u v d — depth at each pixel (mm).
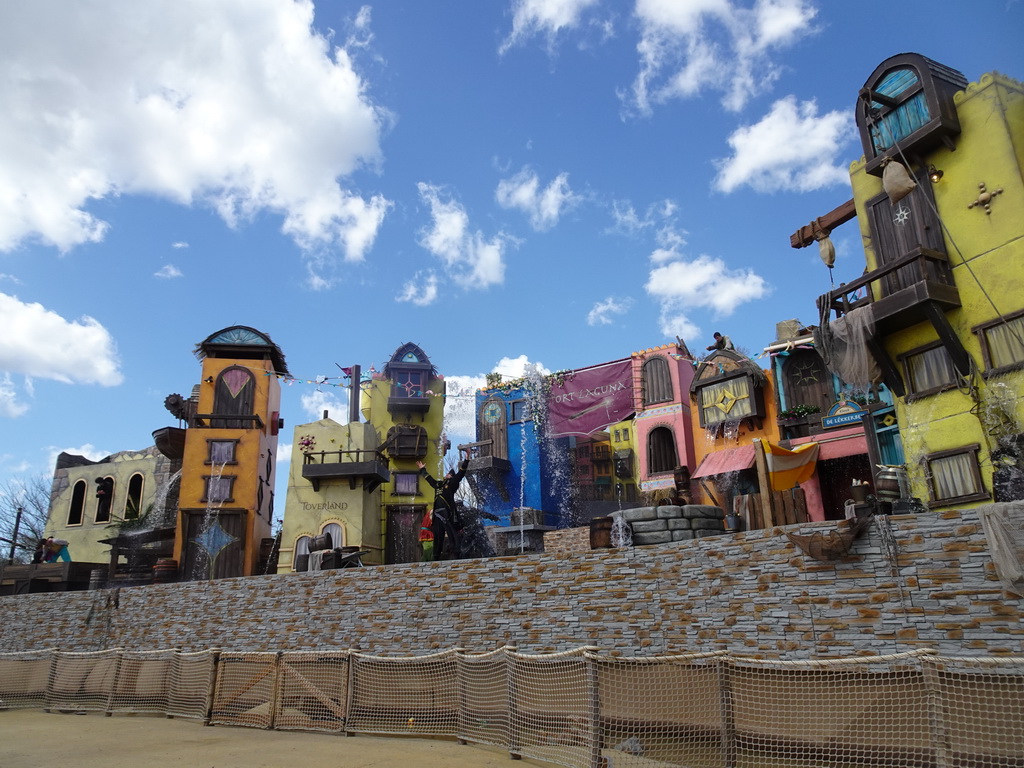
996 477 14594
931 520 10180
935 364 16594
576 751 11000
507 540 31922
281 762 10641
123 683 18484
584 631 13680
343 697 14562
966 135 16297
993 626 9359
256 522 31297
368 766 10359
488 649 14859
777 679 10305
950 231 16375
